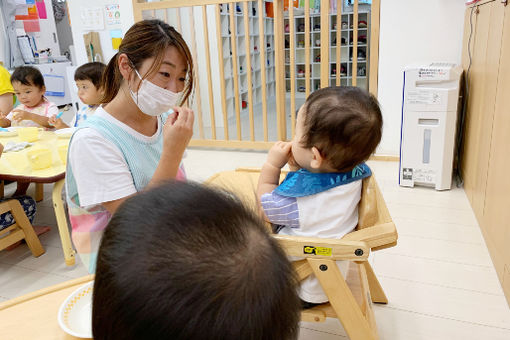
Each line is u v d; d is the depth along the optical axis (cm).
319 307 117
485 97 221
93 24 416
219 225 33
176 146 101
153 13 394
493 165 197
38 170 189
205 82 520
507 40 179
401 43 314
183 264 30
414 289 175
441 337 147
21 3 631
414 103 268
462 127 291
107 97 114
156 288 29
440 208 249
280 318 32
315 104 100
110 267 31
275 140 432
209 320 29
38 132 246
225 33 530
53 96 673
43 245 233
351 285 132
